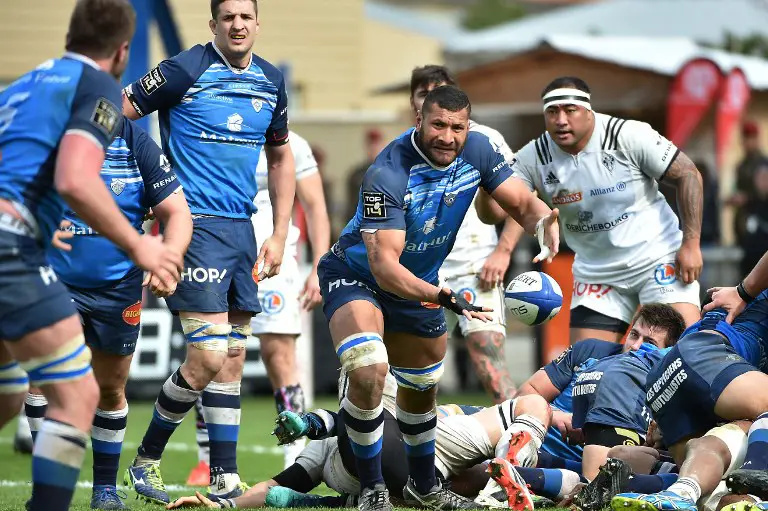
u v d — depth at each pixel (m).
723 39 83.19
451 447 21.25
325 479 21.34
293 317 27.86
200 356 21.31
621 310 27.81
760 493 16.73
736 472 16.80
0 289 14.52
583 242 28.02
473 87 63.16
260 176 27.31
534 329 46.84
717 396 18.25
